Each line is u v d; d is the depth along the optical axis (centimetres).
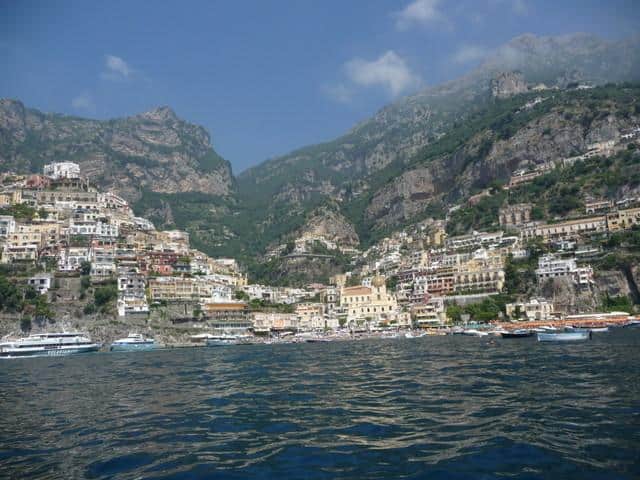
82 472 2784
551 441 3061
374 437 3347
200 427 3812
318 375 7075
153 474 2723
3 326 19038
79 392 6044
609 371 5947
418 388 5312
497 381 5553
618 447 2881
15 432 3778
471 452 2923
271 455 3017
